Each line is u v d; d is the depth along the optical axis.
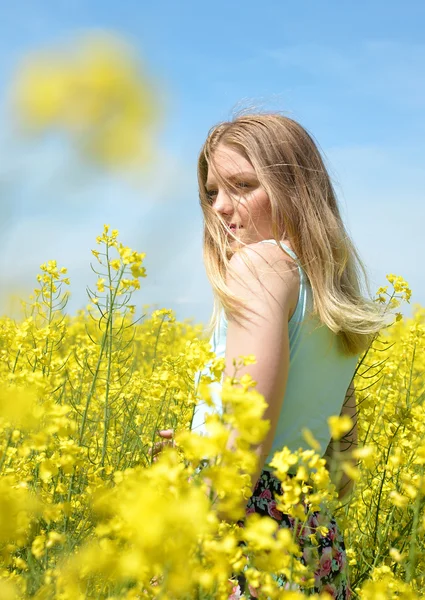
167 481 1.08
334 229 2.12
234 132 2.12
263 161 2.08
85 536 1.95
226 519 1.59
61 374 3.60
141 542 0.82
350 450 2.39
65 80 0.33
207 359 1.87
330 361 2.01
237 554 1.40
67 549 1.79
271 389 1.74
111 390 3.71
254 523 1.14
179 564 0.92
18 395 0.90
